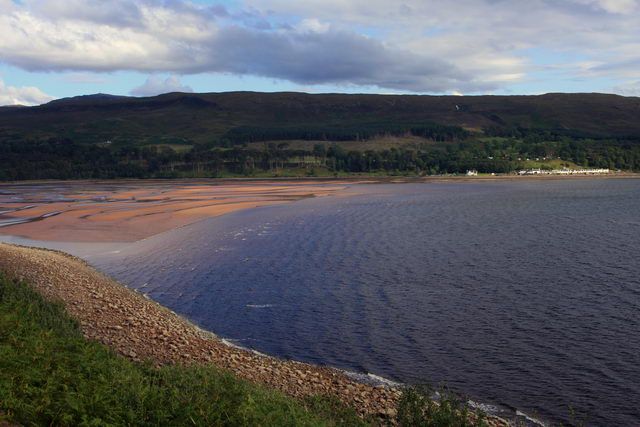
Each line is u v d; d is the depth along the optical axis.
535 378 25.17
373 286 41.59
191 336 28.42
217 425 14.32
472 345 29.30
